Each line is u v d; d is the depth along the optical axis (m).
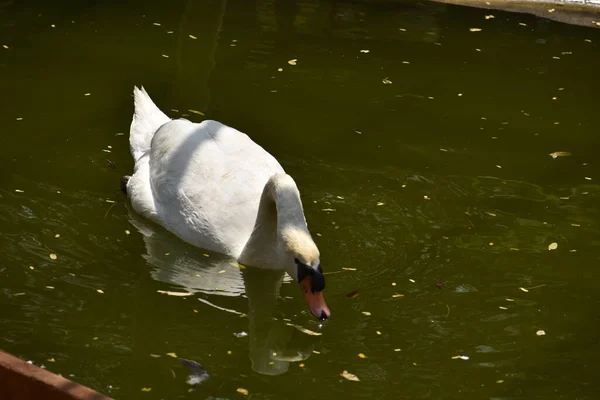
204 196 10.72
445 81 15.91
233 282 10.03
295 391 8.06
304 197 11.64
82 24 17.45
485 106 14.95
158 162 11.34
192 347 8.69
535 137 13.89
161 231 10.99
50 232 10.52
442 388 8.19
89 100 14.09
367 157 12.88
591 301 9.71
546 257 10.58
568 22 19.50
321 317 8.46
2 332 8.62
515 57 17.33
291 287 10.03
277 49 16.86
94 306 9.23
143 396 7.83
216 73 15.52
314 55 16.70
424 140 13.55
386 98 14.98
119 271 9.95
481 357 8.67
